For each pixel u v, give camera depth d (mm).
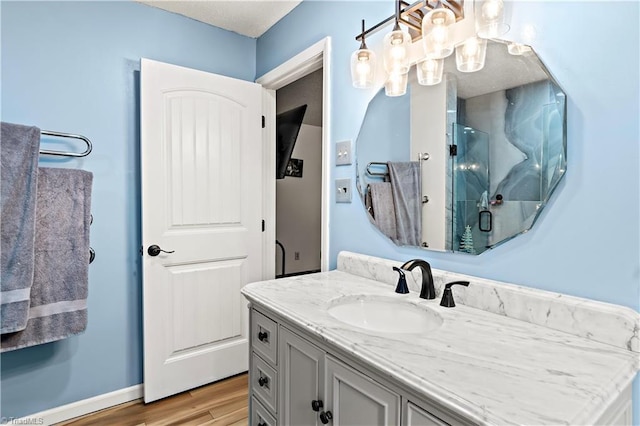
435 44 1112
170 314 1977
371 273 1461
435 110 1243
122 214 1926
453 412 612
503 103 1050
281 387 1134
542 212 969
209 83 2074
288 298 1178
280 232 4547
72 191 1621
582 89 893
